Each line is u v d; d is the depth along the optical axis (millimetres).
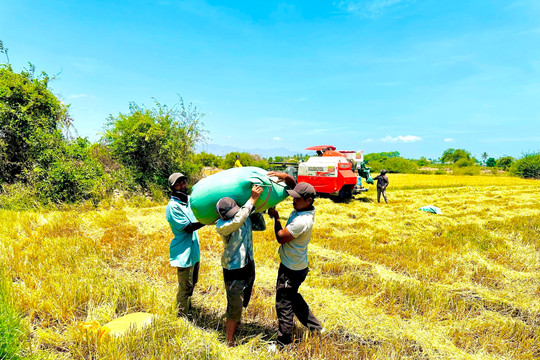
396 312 4148
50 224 7641
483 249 7004
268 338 3504
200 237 7176
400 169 55062
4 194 10195
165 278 4941
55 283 4129
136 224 8242
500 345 3467
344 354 3213
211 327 3688
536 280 5297
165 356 2873
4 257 5250
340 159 13953
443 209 12602
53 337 3156
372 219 10242
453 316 4086
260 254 6156
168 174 14586
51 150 11164
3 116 10547
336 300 4297
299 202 3254
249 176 3301
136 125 13578
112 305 3797
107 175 12523
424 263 6012
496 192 19469
